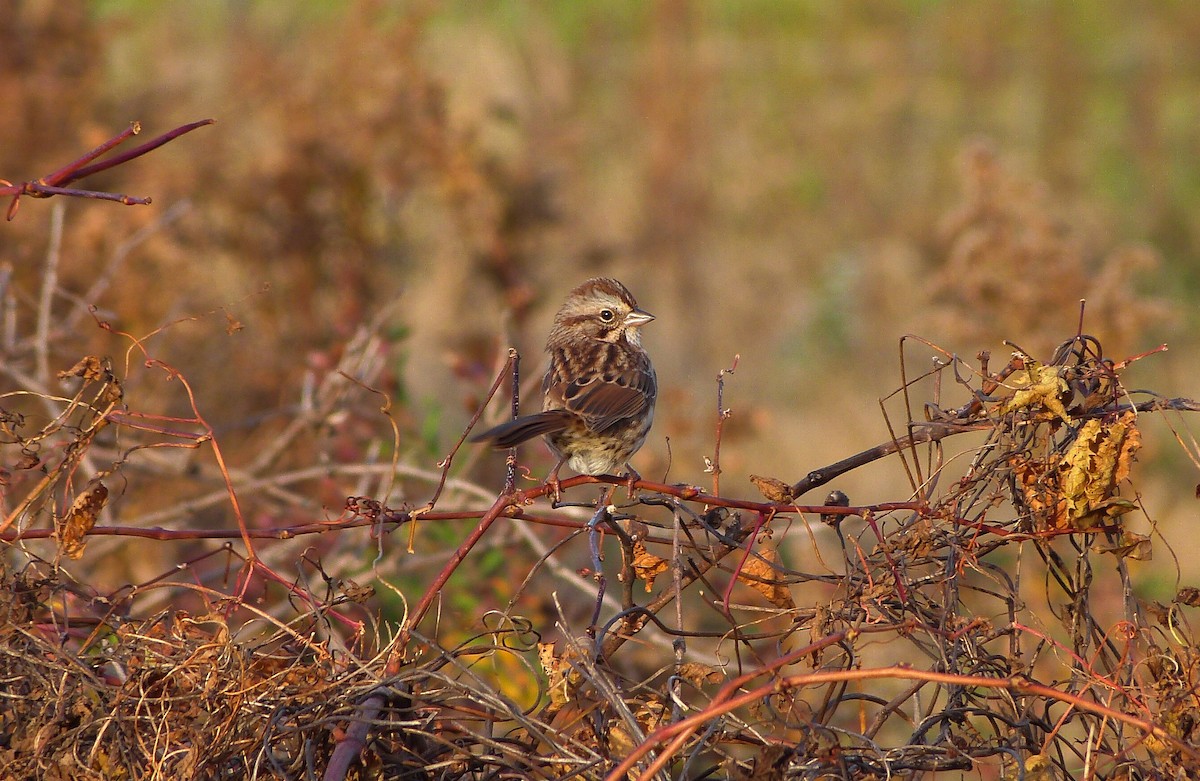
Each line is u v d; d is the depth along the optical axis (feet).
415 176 50.47
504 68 66.28
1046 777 18.10
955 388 57.00
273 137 50.29
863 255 70.95
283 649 19.84
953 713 19.01
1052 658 28.12
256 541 34.19
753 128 85.30
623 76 83.92
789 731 19.85
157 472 33.37
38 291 40.81
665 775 17.63
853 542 19.95
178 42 72.28
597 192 72.38
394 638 19.51
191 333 41.16
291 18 76.89
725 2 101.09
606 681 18.33
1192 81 87.66
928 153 82.43
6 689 18.75
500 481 38.78
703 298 68.33
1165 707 18.53
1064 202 75.56
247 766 18.03
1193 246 72.79
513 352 22.30
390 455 36.99
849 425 56.39
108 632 21.01
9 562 22.25
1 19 49.24
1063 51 85.10
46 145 48.39
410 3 59.26
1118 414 19.67
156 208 45.50
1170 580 40.55
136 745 18.21
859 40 94.73
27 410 34.86
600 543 21.85
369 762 18.49
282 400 38.45
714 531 20.33
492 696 18.21
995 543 20.12
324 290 49.37
